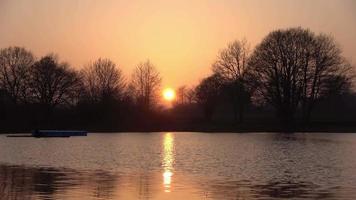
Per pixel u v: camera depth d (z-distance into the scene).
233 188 29.92
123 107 122.62
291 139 83.12
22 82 122.75
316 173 37.16
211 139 83.06
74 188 29.33
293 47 106.81
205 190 29.17
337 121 117.88
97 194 27.58
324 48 106.44
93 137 90.25
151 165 42.22
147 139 83.19
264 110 121.56
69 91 124.50
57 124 117.50
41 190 28.58
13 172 36.72
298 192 28.64
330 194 28.03
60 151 57.50
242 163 44.34
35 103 120.88
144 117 121.12
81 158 48.59
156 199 26.55
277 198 26.95
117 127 117.69
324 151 58.19
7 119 116.44
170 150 59.50
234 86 115.44
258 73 108.75
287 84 106.69
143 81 128.62
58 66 125.56
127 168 39.81
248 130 111.81
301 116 114.06
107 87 128.50
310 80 107.00
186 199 26.66
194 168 40.12
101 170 38.31
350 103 123.81
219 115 144.25
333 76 105.88
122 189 29.22
